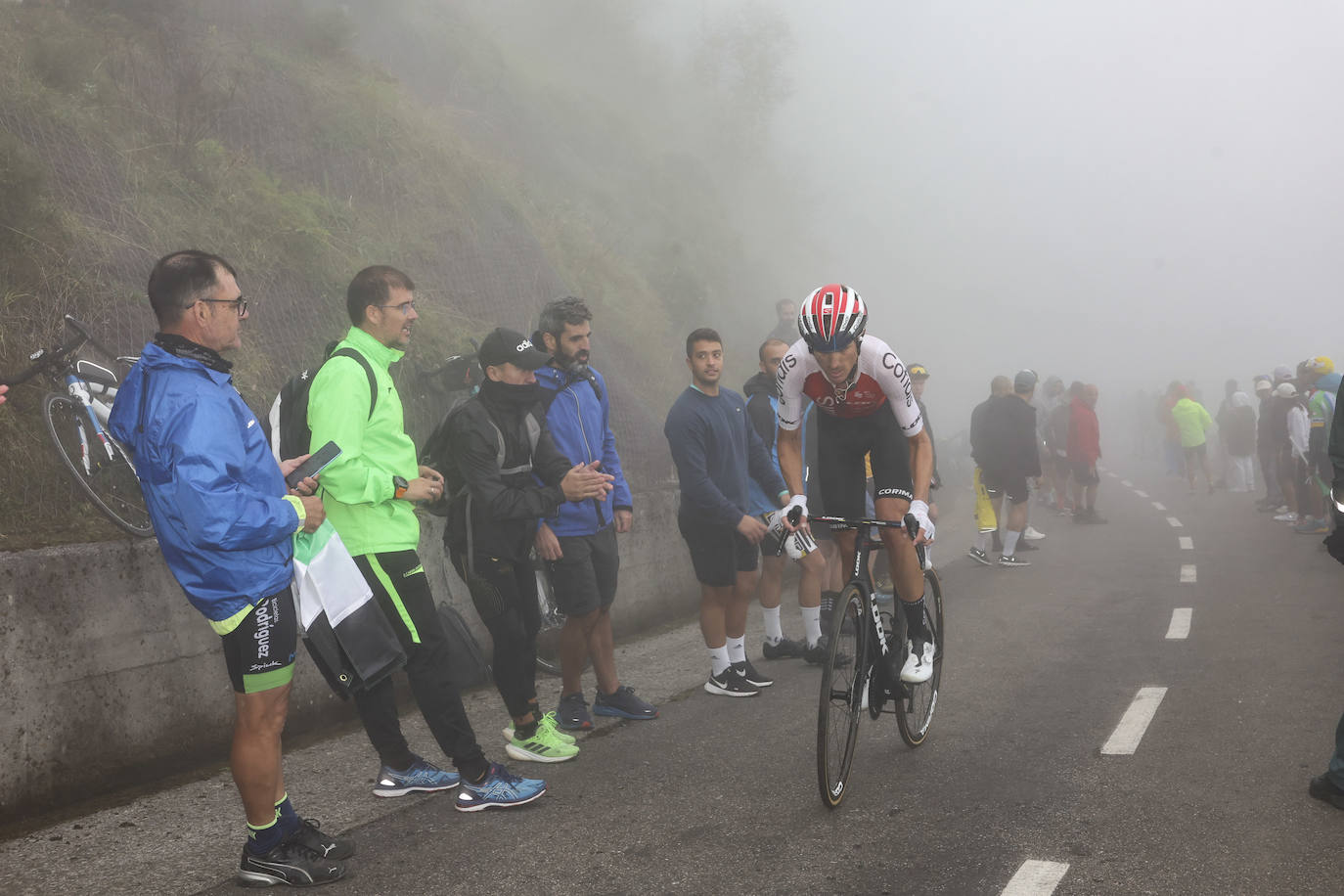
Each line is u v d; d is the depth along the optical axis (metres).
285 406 3.62
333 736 5.00
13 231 5.76
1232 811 3.54
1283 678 5.30
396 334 3.71
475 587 4.17
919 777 4.08
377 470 3.49
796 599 8.69
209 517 2.81
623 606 7.47
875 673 4.12
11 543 4.27
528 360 4.03
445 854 3.43
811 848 3.38
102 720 4.14
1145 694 5.16
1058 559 10.45
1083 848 3.27
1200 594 7.98
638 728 4.95
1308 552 9.80
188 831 3.73
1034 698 5.20
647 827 3.63
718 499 5.25
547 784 4.14
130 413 2.91
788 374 4.00
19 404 5.17
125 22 8.31
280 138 8.74
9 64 6.93
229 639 3.03
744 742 4.63
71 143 6.77
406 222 9.07
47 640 3.97
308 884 3.18
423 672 3.72
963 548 11.50
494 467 4.07
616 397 8.77
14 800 3.83
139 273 6.40
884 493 4.10
